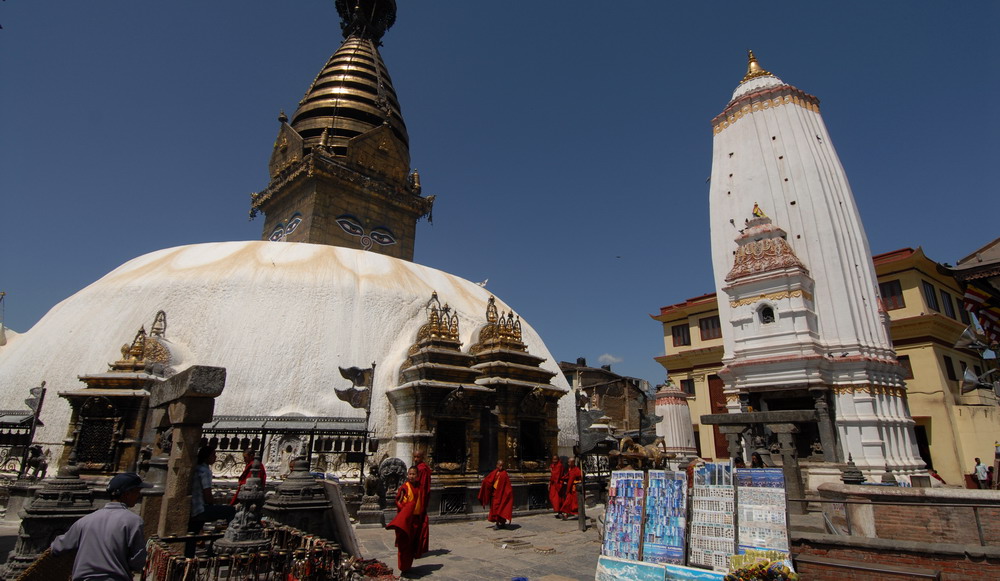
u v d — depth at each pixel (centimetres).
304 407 1845
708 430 3766
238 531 769
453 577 888
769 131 2670
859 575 741
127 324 1989
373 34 4916
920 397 2864
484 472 1700
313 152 3625
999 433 2623
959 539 870
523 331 2756
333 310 2156
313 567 672
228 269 2231
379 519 1410
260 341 1964
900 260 3056
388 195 3931
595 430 2072
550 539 1234
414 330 2231
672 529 741
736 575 634
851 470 1394
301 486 1070
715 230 2766
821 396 2050
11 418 1673
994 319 1302
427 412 1656
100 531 498
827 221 2361
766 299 2283
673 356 4122
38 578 531
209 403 801
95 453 1559
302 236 3575
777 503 684
